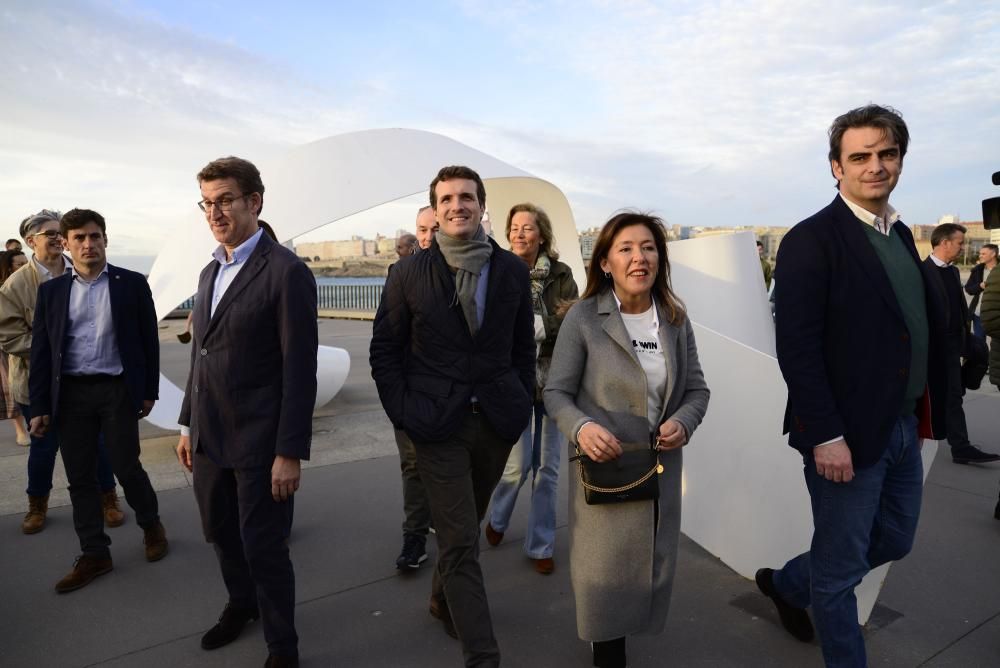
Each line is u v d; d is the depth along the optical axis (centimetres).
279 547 230
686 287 357
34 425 308
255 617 269
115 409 312
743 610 275
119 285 315
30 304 385
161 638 260
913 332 203
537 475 315
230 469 234
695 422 220
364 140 496
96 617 275
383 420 624
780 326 205
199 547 342
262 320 225
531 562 326
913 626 262
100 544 310
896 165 198
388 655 248
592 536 223
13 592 296
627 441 220
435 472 224
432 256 232
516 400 235
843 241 201
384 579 309
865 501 202
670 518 228
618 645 231
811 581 214
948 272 462
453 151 506
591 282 232
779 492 281
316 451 519
